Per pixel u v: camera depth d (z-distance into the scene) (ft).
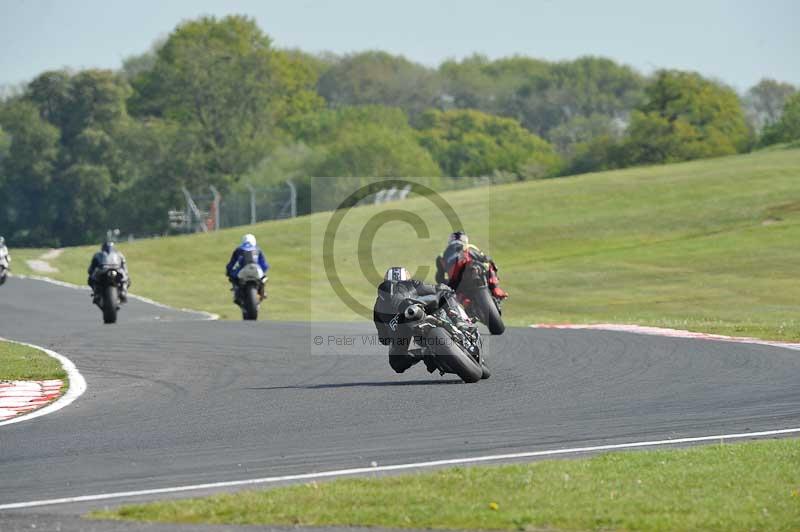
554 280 562.66
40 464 117.91
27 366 201.77
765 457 115.14
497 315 229.25
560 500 97.76
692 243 654.94
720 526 89.76
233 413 151.64
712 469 109.50
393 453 121.80
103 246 323.16
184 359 217.15
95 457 121.49
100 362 213.05
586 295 506.07
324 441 129.70
